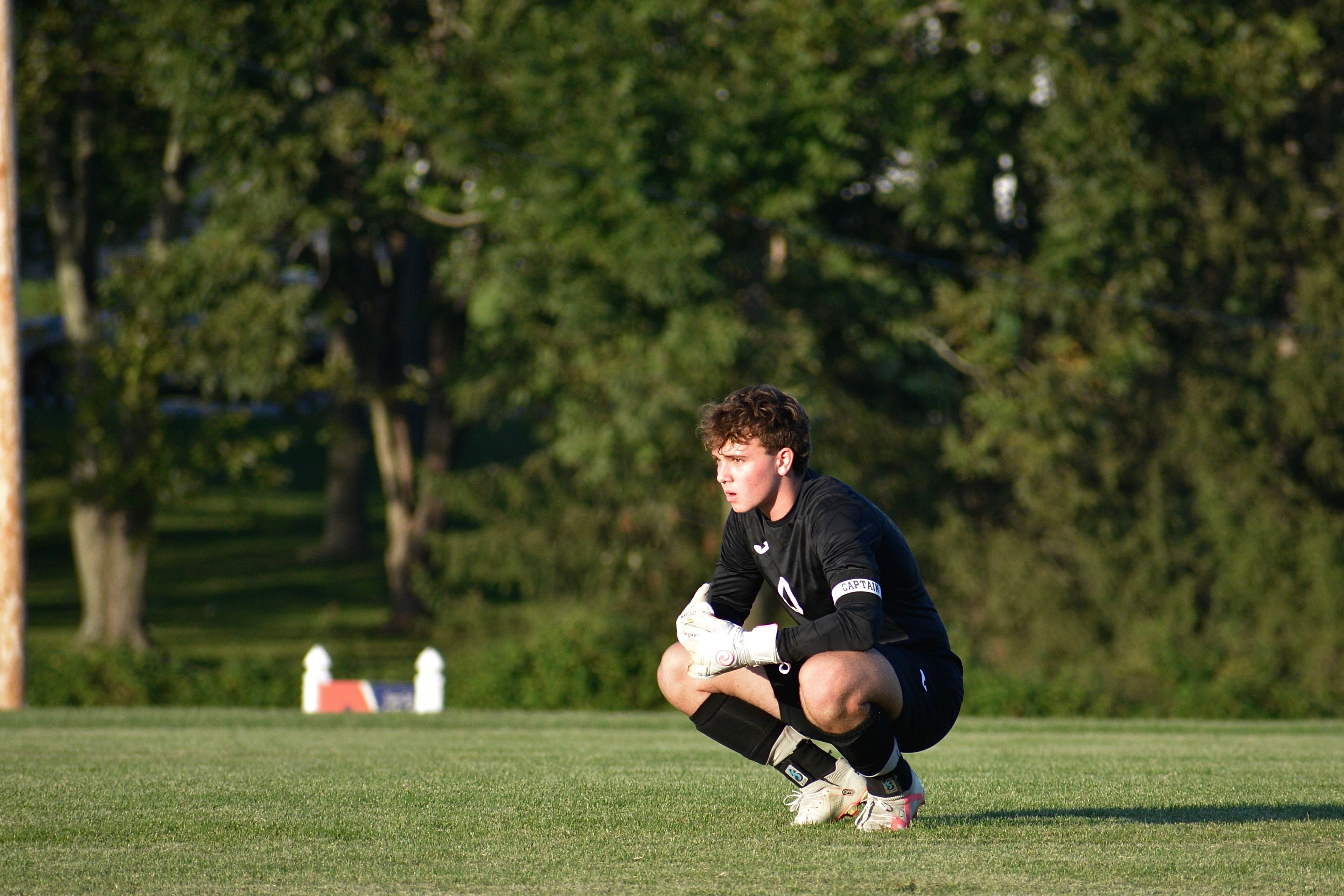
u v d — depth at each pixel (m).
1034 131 68.06
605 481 69.69
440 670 42.66
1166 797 16.23
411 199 70.50
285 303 67.12
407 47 70.50
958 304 69.88
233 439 73.50
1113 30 69.38
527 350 71.38
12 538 52.75
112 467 70.62
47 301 78.81
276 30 64.50
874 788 13.29
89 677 55.31
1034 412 68.56
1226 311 76.75
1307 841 12.60
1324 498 78.12
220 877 10.83
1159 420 76.50
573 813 14.50
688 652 13.21
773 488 12.64
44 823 13.64
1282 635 70.31
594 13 66.06
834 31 65.50
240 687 56.41
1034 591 71.56
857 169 65.75
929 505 76.25
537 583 75.50
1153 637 66.69
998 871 11.05
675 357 63.03
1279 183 74.50
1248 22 69.56
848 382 77.62
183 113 65.12
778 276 70.19
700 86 65.12
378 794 16.14
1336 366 73.50
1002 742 27.88
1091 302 70.75
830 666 11.99
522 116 65.00
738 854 11.89
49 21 67.56
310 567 111.12
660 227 62.22
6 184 53.47
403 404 85.38
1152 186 68.69
